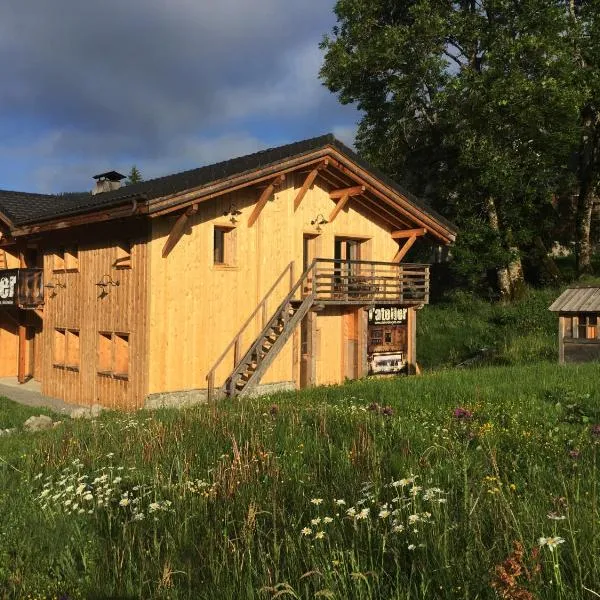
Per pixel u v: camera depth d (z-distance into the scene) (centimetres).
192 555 446
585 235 2997
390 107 2758
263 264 1781
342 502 457
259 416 946
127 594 409
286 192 1839
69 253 1895
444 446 668
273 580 388
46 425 1303
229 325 1702
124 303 1625
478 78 2395
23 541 522
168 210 1452
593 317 1708
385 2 2767
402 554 396
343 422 868
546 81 2305
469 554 365
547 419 882
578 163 3281
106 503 566
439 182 2867
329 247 1947
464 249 2711
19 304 1936
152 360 1547
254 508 485
